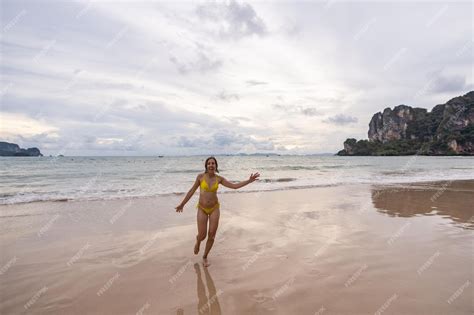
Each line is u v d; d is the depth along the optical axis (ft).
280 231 22.43
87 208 31.32
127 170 99.40
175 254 17.62
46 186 51.88
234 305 11.48
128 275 14.53
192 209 30.96
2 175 77.41
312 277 14.05
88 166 131.23
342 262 15.99
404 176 73.00
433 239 20.17
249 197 38.91
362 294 12.21
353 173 86.74
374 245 18.95
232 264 15.90
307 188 49.03
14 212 29.17
